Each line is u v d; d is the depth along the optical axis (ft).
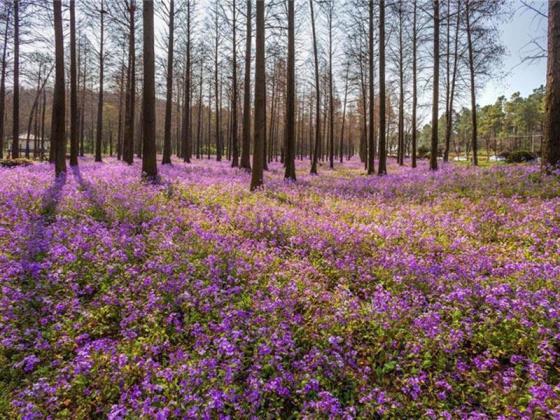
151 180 48.96
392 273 22.84
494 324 17.61
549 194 37.29
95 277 21.53
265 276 22.36
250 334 16.85
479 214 33.86
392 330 17.43
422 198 44.73
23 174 52.70
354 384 14.73
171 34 92.38
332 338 15.87
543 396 13.20
